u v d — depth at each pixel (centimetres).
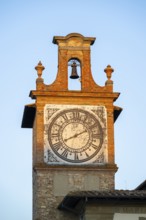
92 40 6284
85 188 5869
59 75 6150
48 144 5950
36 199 5856
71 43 6262
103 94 6112
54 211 5766
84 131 6028
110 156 5988
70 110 6059
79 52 6253
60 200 5809
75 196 4794
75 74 6172
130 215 4778
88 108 6088
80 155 5959
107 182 5906
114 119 6369
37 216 5753
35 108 6091
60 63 6194
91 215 4759
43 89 6062
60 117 6031
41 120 6000
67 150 5959
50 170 5875
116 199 4756
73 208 5366
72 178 5884
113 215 4766
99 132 6041
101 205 4784
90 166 5928
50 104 6047
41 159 5903
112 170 5941
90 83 6156
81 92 6081
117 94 6125
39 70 6116
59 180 5862
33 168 5991
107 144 6019
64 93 6066
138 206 4797
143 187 5853
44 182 5841
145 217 4781
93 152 5984
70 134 6003
